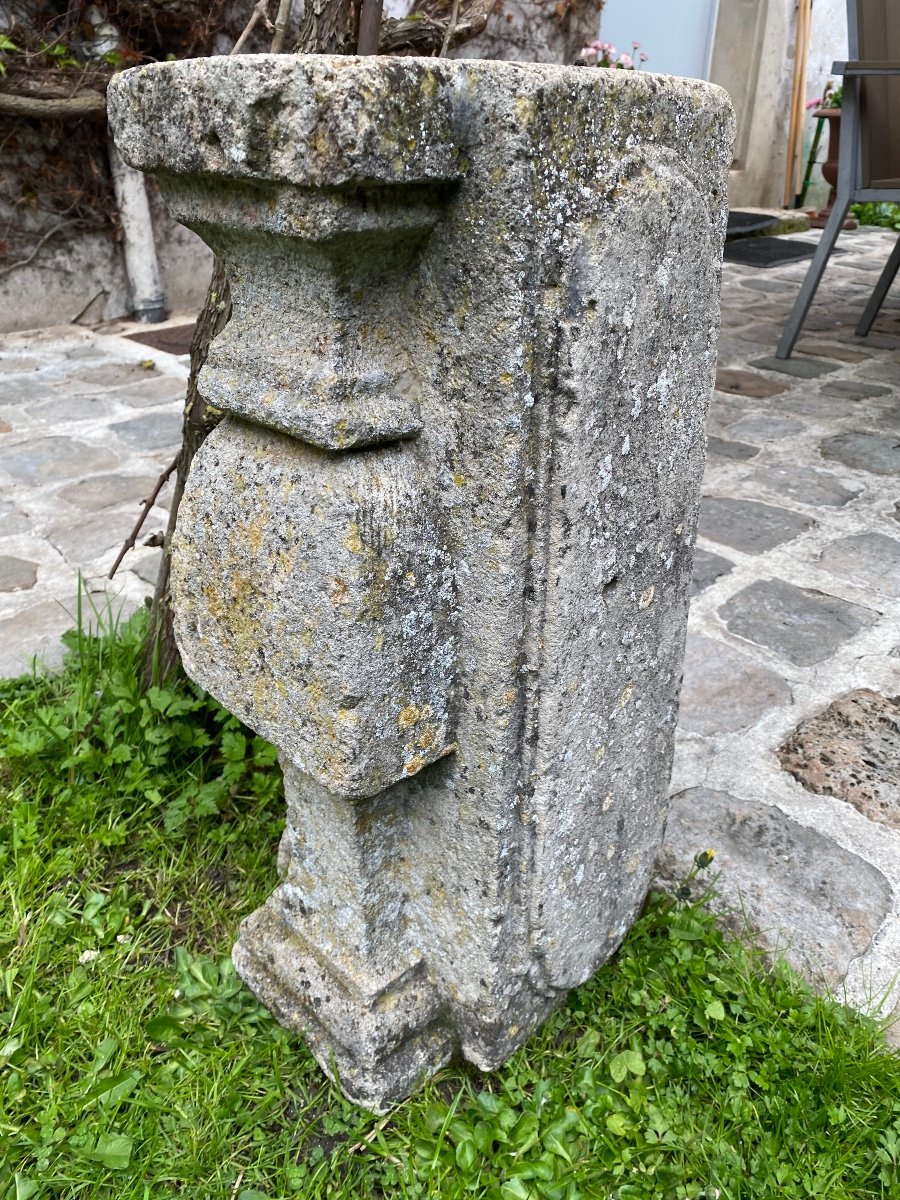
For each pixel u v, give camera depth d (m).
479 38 3.40
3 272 4.64
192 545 1.06
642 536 1.08
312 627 0.95
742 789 1.78
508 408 0.87
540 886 1.14
